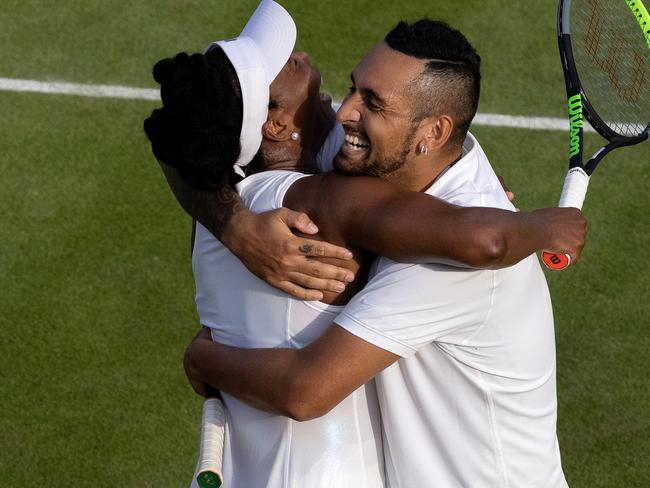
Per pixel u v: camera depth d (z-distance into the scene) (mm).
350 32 14609
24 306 11125
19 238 11852
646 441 9875
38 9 15016
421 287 5285
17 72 14039
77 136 13148
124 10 15000
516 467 6043
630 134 8906
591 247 11773
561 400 10258
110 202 12289
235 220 5773
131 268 11531
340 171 5625
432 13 14891
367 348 5359
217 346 6008
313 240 5562
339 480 5898
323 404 5457
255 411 6090
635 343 10773
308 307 5695
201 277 6367
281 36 5910
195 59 5504
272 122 6090
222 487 6301
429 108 5406
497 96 13727
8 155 12859
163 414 10148
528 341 5734
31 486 9562
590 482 9555
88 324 10961
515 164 12852
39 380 10430
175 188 6219
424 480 5996
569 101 8141
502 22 14773
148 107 13602
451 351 5617
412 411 5898
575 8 10102
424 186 5703
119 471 9672
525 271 5586
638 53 9719
